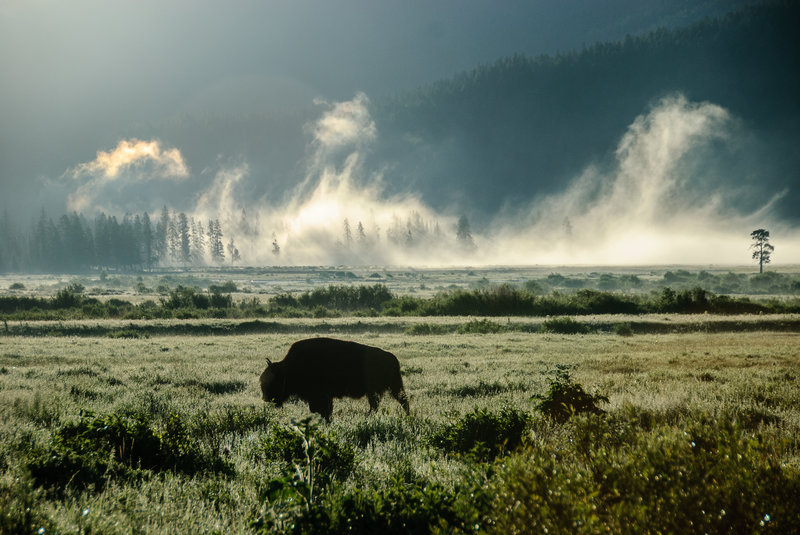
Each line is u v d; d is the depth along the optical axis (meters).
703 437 4.12
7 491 4.25
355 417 9.49
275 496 3.60
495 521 3.14
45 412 8.95
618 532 2.98
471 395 12.51
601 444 4.87
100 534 3.64
